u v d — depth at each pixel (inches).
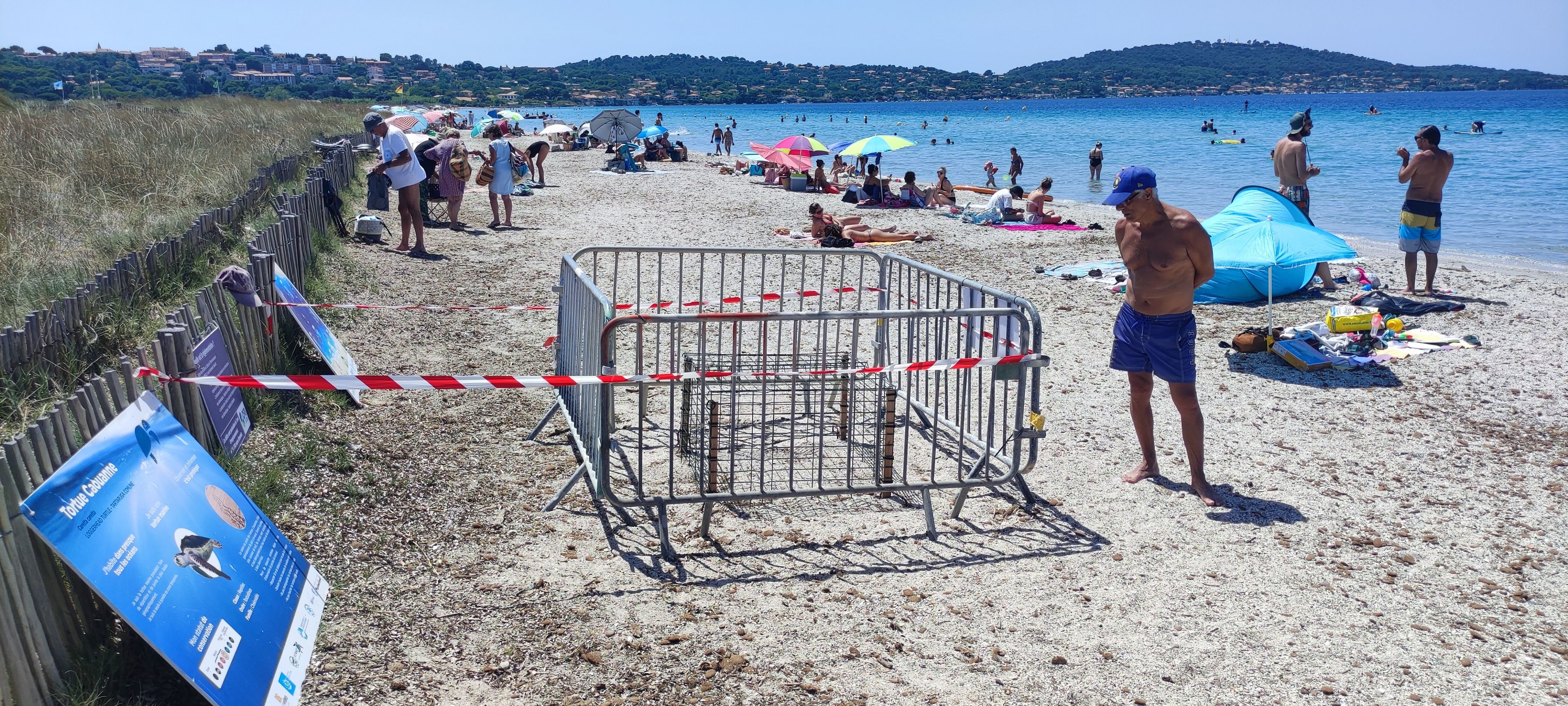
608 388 186.2
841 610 171.2
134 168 437.1
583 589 174.9
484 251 522.6
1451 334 374.9
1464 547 200.7
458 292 414.0
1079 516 213.5
